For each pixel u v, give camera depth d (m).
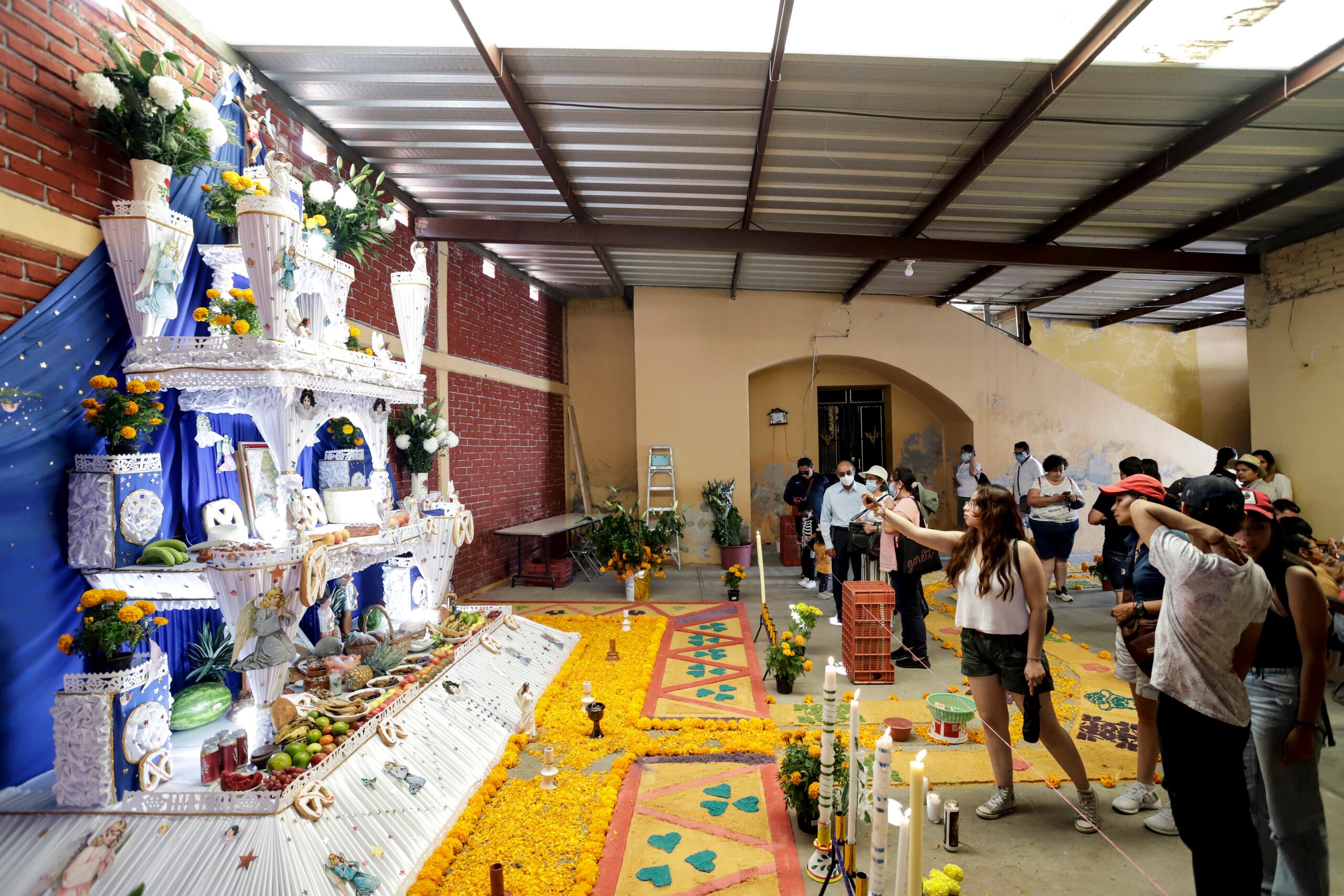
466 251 8.22
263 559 3.26
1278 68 4.67
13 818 2.72
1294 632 2.40
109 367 3.38
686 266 9.71
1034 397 11.09
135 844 2.62
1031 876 2.84
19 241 2.98
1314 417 7.70
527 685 4.39
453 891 2.79
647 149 6.04
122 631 2.81
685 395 10.91
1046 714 3.21
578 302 12.04
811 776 3.17
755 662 5.82
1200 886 2.27
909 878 1.63
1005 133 5.41
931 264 9.30
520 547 9.01
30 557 3.01
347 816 2.90
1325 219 7.45
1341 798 3.14
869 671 5.27
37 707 3.02
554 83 5.00
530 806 3.46
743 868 2.95
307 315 4.13
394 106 5.30
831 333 11.02
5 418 2.92
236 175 3.63
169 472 3.71
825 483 8.91
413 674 4.13
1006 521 3.22
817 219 7.69
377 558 4.32
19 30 2.96
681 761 4.00
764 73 4.84
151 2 3.78
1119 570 6.02
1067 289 10.38
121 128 3.30
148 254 3.32
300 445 3.77
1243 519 2.43
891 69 4.76
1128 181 6.36
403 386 4.75
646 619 7.16
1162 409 12.94
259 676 3.36
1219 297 11.16
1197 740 2.27
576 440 11.88
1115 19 4.04
